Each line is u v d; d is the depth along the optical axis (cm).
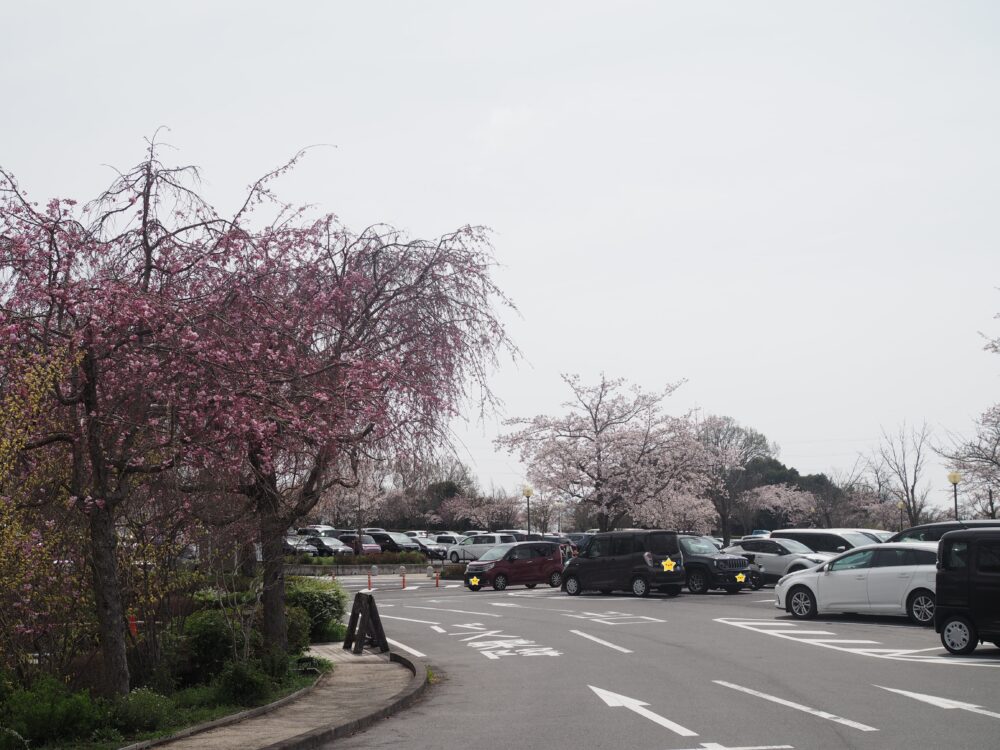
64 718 912
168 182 1006
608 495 4756
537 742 941
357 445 1224
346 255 1338
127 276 977
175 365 920
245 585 1366
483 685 1381
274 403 962
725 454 5228
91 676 1127
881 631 1934
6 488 968
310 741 957
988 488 4234
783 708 1098
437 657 1736
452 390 1330
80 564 1079
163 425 954
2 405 892
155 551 1166
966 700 1131
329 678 1408
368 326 1309
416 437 1270
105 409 930
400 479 1341
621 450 4750
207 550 1255
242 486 1197
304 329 1124
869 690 1218
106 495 938
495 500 8644
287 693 1233
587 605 2800
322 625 1983
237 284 1016
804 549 3247
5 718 913
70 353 888
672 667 1487
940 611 1575
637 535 3086
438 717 1124
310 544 5872
